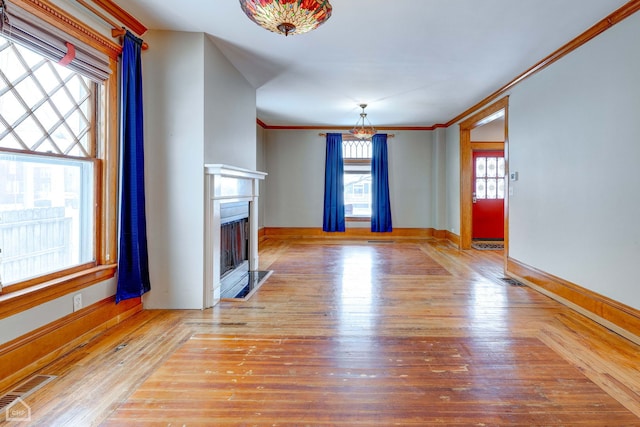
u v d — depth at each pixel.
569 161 3.08
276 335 2.47
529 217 3.77
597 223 2.73
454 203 6.62
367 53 3.35
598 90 2.72
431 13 2.56
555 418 1.55
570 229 3.06
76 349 2.22
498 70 3.79
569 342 2.36
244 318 2.80
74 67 2.22
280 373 1.95
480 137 7.13
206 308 3.03
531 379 1.88
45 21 1.98
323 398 1.71
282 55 3.41
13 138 1.89
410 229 7.59
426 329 2.59
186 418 1.55
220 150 3.34
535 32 2.85
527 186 3.81
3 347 1.78
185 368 1.99
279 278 4.12
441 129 7.15
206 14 2.63
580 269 2.93
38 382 1.83
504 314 2.90
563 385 1.82
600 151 2.70
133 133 2.67
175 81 2.92
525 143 3.86
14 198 1.91
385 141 7.45
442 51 3.27
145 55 2.89
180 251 2.98
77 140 2.35
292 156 7.57
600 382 1.85
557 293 3.24
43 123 2.08
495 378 1.89
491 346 2.30
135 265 2.71
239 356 2.15
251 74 3.97
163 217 2.96
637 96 2.36
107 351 2.20
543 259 3.49
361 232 7.59
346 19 2.66
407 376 1.92
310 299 3.32
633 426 1.50
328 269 4.61
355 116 6.40
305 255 5.62
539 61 3.49
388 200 7.47
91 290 2.41
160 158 2.94
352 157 7.69
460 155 6.24
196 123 2.94
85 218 2.45
